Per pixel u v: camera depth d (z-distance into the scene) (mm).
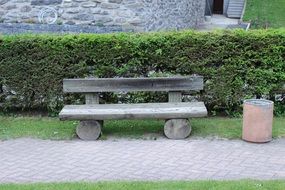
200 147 6488
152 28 12336
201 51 7676
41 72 7816
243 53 7672
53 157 6137
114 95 7898
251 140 6668
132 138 6898
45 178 5426
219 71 7719
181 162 5930
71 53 7738
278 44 7676
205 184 5078
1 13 11961
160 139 6844
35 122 7652
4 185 5105
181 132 6832
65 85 7387
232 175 5496
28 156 6180
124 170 5664
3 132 7145
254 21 20234
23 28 11945
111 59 7746
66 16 11742
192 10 18453
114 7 11531
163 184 5086
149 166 5793
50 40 7719
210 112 7988
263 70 7746
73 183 5160
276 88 7828
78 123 7102
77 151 6359
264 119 6605
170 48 7691
